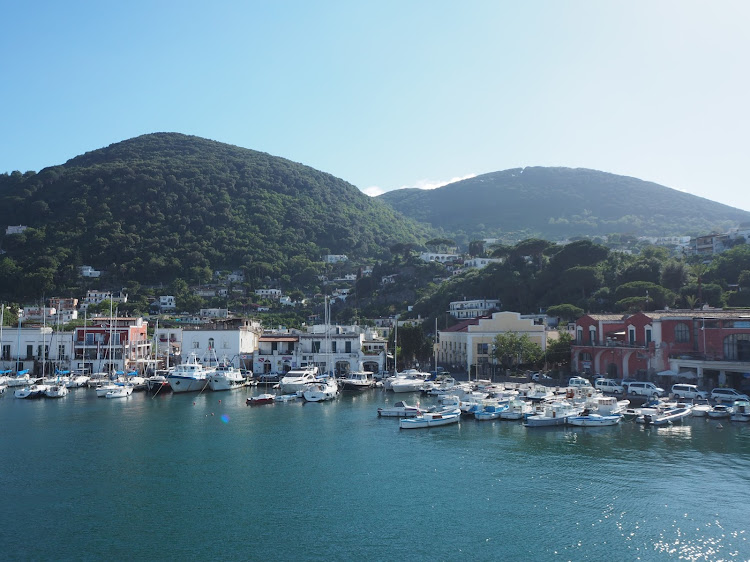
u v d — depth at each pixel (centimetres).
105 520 4844
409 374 13250
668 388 10119
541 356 12875
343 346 14812
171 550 4291
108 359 14600
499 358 13362
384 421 8906
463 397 10150
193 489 5594
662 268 16662
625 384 10225
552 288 18538
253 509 5069
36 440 7569
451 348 16062
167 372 13300
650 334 10625
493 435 7794
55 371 13900
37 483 5772
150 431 8144
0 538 4494
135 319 15888
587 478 5756
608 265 18275
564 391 10506
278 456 6756
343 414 9569
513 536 4462
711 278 16275
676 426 8075
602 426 8225
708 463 6159
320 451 6981
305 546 4344
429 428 8325
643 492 5322
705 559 4072
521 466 6228
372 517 4869
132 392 12294
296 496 5388
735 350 9525
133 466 6350
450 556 4162
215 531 4619
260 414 9575
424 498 5300
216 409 10119
